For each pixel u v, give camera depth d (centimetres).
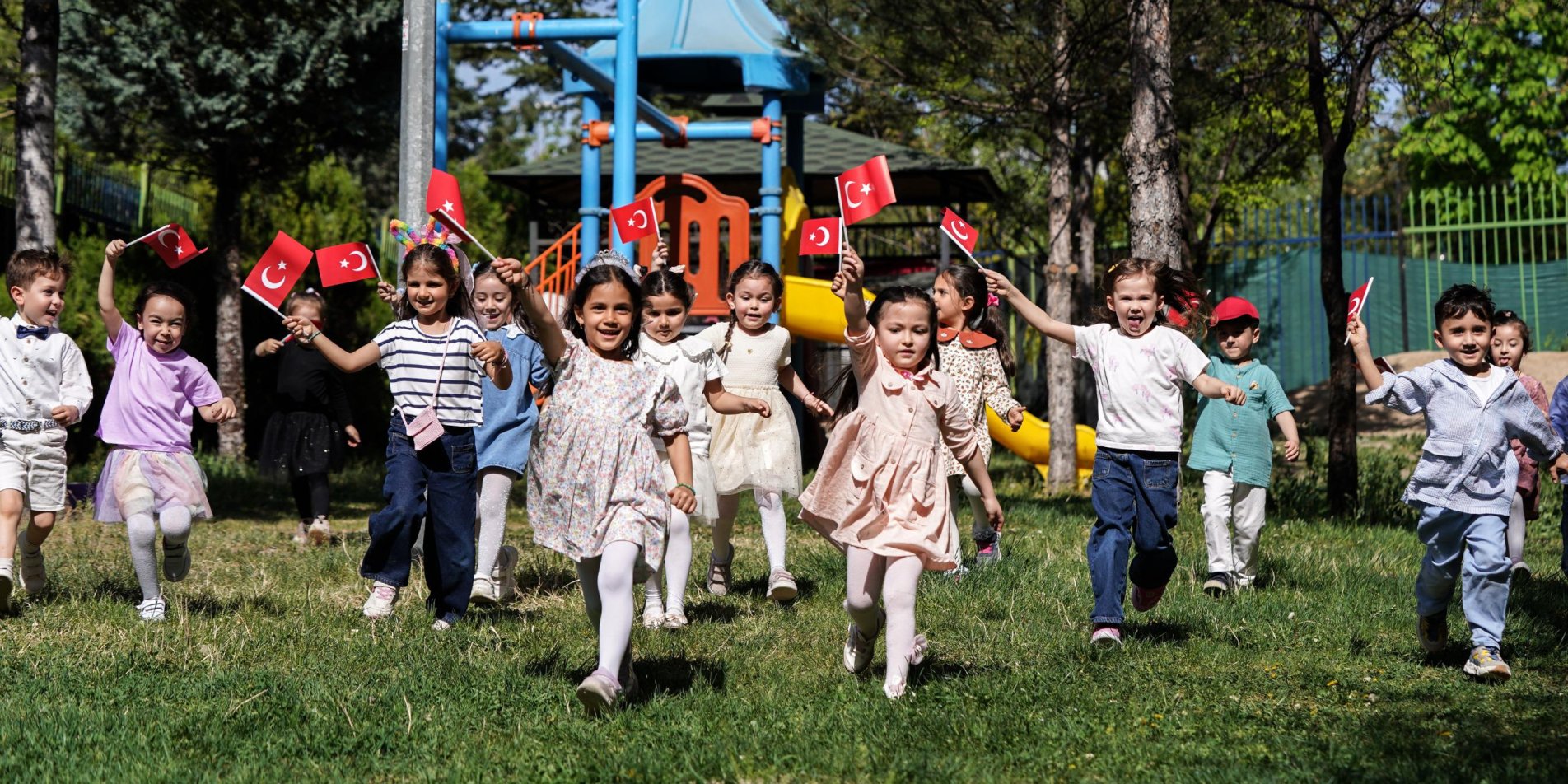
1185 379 566
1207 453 713
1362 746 410
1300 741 414
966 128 1628
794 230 1681
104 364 1502
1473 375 538
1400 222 2278
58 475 632
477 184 2486
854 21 1399
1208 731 429
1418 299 2272
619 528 449
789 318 1506
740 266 691
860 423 484
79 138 1612
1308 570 762
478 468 669
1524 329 746
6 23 1454
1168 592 689
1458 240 2266
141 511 599
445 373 603
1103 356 579
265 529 1055
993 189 2062
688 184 1528
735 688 488
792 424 688
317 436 936
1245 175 2169
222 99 1517
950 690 471
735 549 865
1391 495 1191
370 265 616
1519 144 2608
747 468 673
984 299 780
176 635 566
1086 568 761
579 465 458
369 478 1531
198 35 1512
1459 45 1098
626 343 482
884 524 478
